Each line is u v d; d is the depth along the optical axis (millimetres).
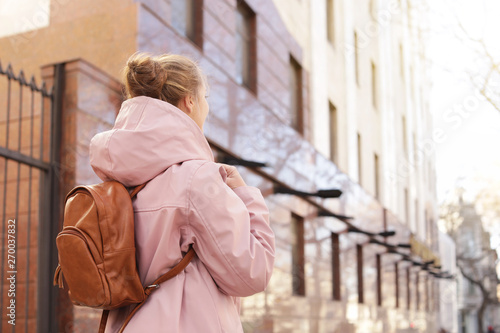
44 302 5164
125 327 1478
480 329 34594
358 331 12109
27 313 4973
